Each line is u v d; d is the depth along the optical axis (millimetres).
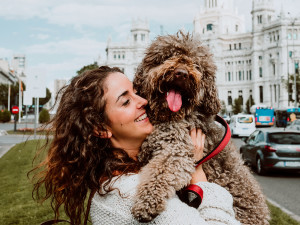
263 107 47562
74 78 2016
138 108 1866
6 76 113938
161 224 1437
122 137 1874
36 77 16266
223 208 1589
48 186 2111
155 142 1866
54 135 1966
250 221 2078
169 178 1604
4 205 6215
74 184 1878
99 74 1870
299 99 61938
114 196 1587
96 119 1807
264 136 11531
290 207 6934
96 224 1639
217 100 2182
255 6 109562
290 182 10000
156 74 2029
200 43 2289
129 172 1767
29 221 5027
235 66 115750
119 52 118375
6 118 59156
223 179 2086
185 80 1966
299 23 98938
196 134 2008
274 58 101812
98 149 1846
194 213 1490
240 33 117312
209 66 2195
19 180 8633
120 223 1522
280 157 10789
